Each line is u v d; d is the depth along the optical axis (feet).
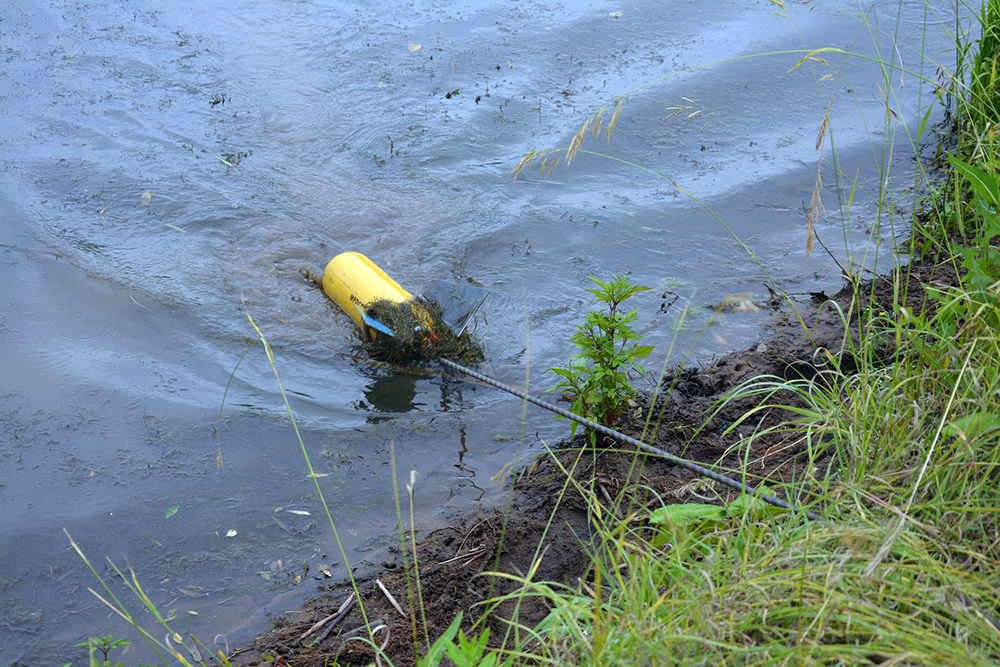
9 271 19.67
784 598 8.25
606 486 13.38
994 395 10.30
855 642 7.70
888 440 10.61
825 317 17.35
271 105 27.76
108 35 32.35
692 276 19.62
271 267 20.17
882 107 26.37
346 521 13.43
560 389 16.33
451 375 16.84
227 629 11.50
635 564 9.82
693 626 8.29
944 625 7.95
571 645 9.02
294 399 16.29
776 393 15.15
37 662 11.16
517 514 13.15
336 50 31.58
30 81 28.68
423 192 23.11
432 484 14.15
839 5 33.42
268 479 14.33
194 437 15.23
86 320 18.28
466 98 27.99
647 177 23.82
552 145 25.13
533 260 20.38
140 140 25.49
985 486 9.50
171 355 17.38
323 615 11.60
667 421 14.84
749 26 32.65
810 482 11.33
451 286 17.10
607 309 18.45
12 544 12.97
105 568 12.59
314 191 23.24
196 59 30.78
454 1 36.35
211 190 23.06
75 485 14.12
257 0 36.24
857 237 20.47
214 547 12.94
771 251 20.40
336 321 18.54
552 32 32.89
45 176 23.48
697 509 10.55
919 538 8.93
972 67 22.00
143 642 11.39
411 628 11.15
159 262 20.17
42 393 16.16
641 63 30.22
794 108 26.94
